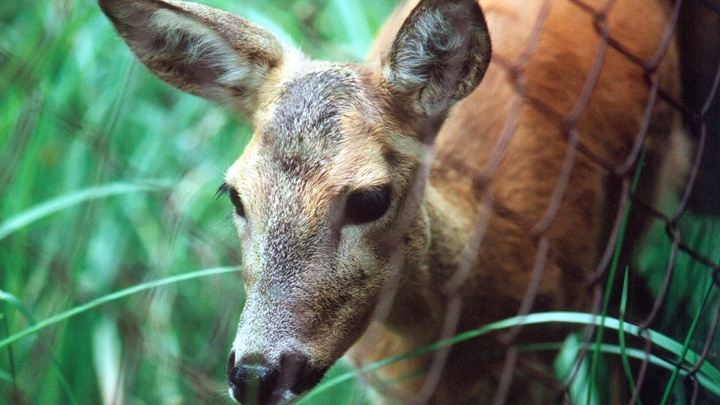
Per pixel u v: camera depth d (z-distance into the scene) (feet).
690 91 30.58
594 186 31.42
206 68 27.25
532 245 29.19
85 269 31.91
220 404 26.32
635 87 32.19
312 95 24.99
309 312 23.11
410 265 25.96
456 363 28.55
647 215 32.94
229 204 34.06
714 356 26.63
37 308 30.55
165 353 29.78
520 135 30.04
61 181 32.89
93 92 34.76
